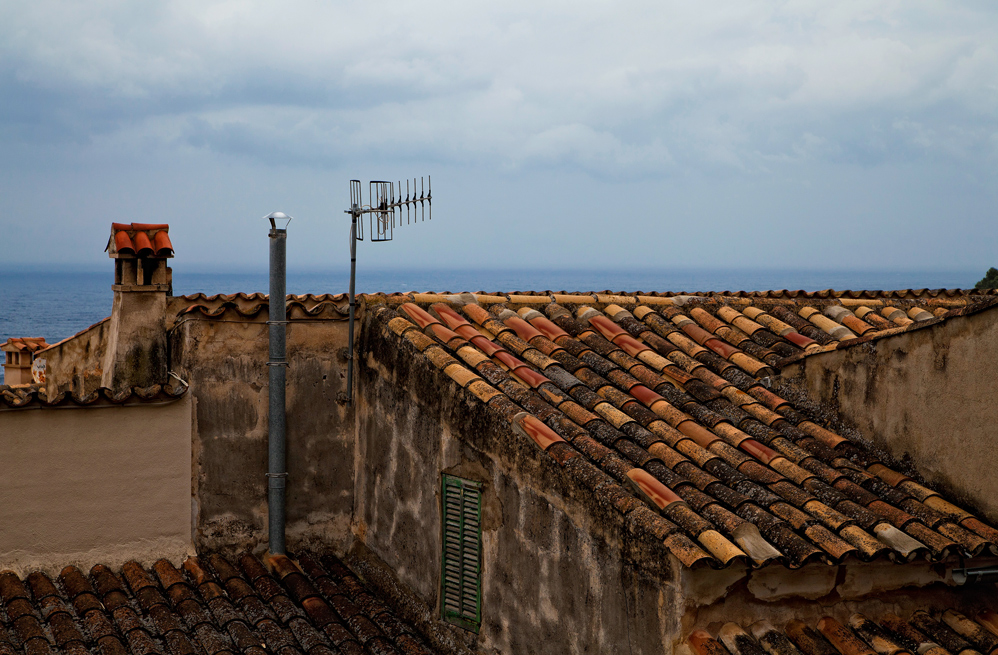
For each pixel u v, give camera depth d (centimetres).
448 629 789
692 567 562
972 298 1125
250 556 905
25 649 713
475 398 759
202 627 774
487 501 750
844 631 627
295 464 934
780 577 618
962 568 661
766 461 709
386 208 916
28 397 801
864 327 980
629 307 989
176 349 916
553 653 678
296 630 804
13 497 800
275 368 895
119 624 761
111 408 836
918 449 710
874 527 636
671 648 583
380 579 888
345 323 950
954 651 632
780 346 912
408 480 848
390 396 878
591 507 645
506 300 961
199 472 888
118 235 909
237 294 1084
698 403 791
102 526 837
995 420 650
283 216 889
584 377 818
